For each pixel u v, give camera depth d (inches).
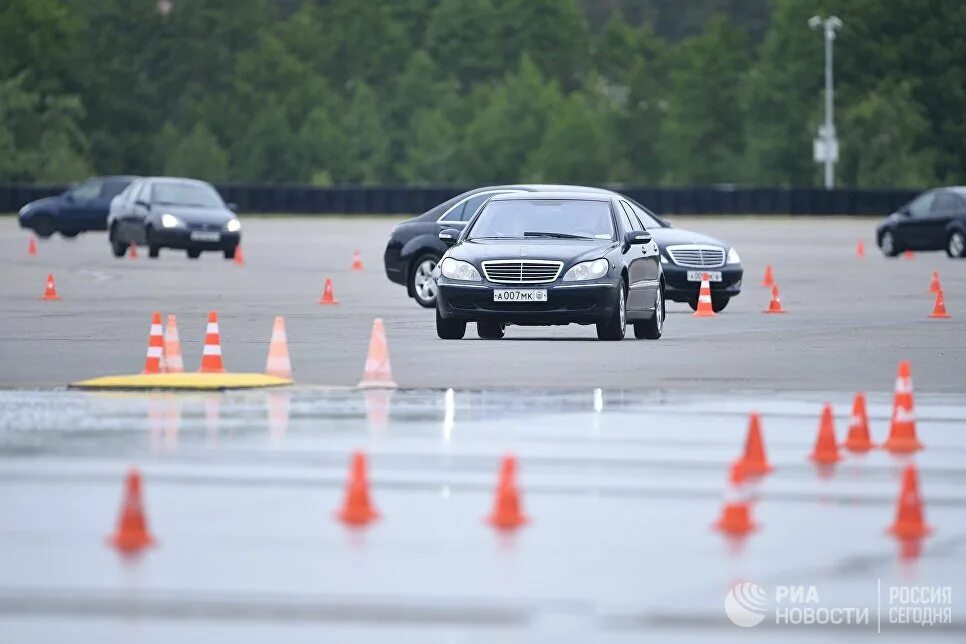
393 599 1082.1
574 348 2768.2
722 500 1438.2
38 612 1047.6
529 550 1229.7
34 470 1568.7
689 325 3257.9
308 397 2134.6
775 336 3016.7
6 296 3939.5
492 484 1507.1
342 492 1462.8
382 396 2145.7
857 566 1182.3
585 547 1241.4
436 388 2230.6
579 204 2940.5
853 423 1756.9
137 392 2182.6
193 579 1136.2
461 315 2817.4
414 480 1526.8
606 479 1542.8
